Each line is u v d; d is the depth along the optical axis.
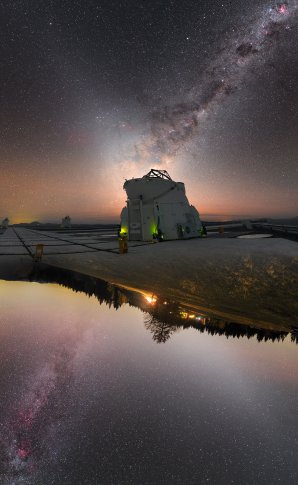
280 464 3.68
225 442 4.02
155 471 3.54
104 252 19.00
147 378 5.58
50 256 17.30
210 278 12.05
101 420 4.42
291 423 4.42
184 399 4.98
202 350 6.82
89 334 7.68
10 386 5.26
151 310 9.30
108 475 3.49
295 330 7.65
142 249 20.12
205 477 3.47
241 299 9.93
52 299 10.59
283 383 5.48
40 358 6.33
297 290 10.27
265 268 12.77
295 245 19.11
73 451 3.83
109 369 5.93
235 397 5.03
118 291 11.10
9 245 23.91
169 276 12.60
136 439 4.02
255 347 6.92
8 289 11.79
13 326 8.19
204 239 26.84
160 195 28.42
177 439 4.06
